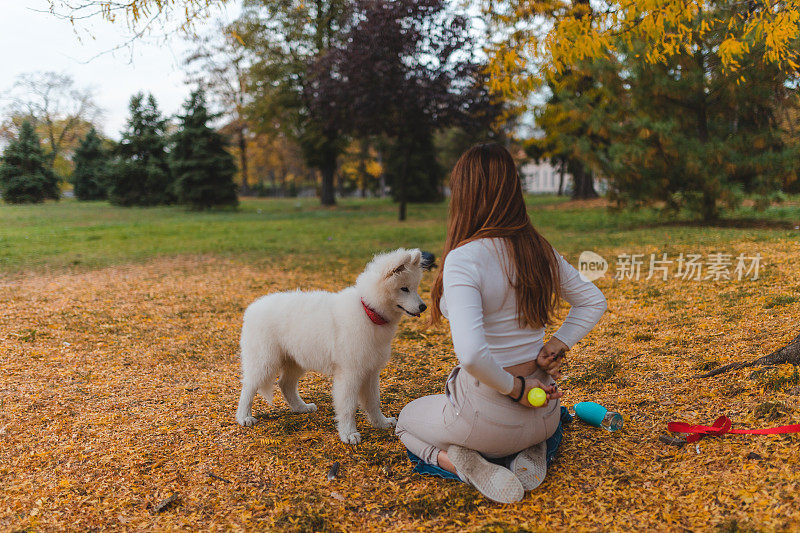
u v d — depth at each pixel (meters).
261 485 2.87
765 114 11.48
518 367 2.36
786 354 3.54
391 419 3.71
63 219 24.58
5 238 16.11
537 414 2.42
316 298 3.57
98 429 3.59
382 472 2.96
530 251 2.30
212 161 31.52
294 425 3.67
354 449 3.27
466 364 2.08
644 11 5.65
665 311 5.88
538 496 2.56
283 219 24.59
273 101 28.53
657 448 2.91
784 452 2.56
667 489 2.51
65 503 2.71
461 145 42.38
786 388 3.21
